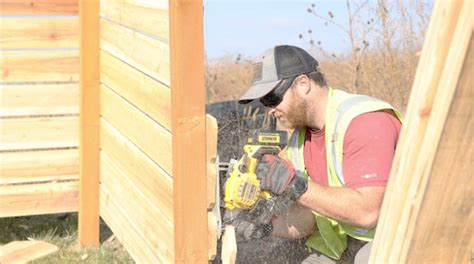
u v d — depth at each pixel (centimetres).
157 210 338
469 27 131
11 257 470
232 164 286
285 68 297
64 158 501
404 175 148
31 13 480
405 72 638
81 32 472
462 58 133
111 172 456
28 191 500
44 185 502
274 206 300
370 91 654
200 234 283
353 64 676
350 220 276
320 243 339
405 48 638
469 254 153
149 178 352
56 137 498
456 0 133
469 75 134
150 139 345
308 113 302
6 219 559
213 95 758
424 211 147
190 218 281
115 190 445
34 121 493
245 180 274
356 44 654
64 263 465
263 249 368
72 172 504
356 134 285
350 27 652
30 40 482
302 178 276
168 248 319
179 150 275
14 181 496
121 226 432
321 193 276
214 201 283
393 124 291
